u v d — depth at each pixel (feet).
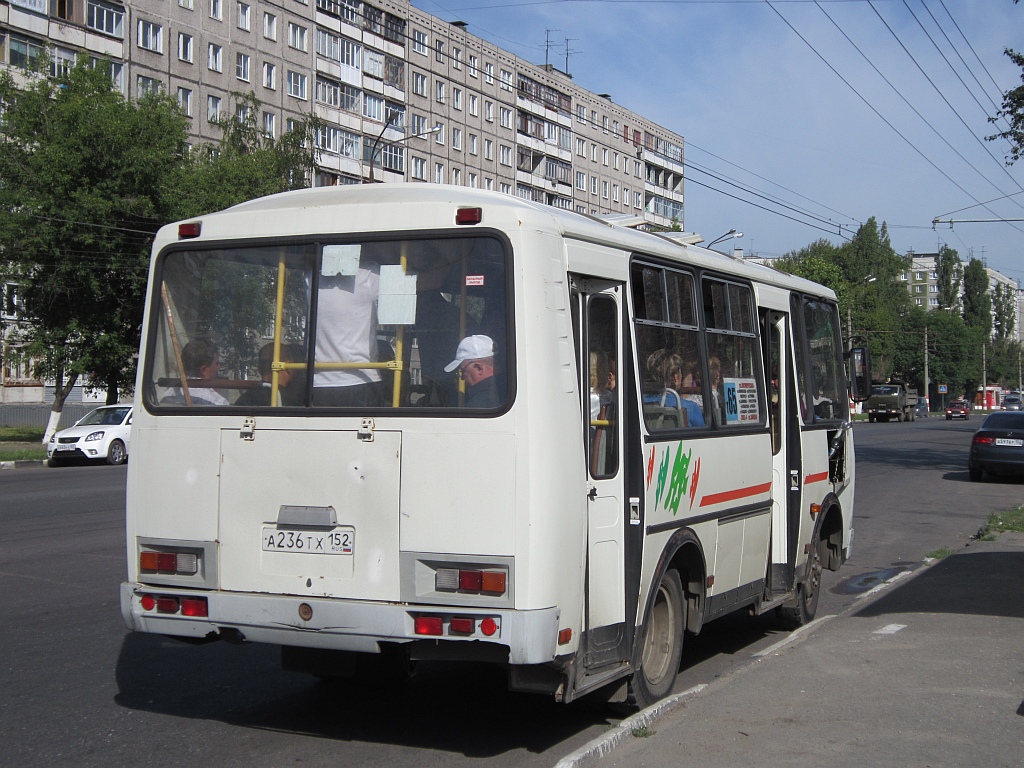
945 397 384.47
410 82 208.13
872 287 308.60
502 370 16.06
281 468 16.98
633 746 16.89
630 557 18.57
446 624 15.71
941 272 435.12
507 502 15.71
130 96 154.81
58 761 16.90
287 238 17.65
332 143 188.34
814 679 21.18
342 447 16.61
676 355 21.12
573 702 20.33
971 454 75.41
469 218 16.51
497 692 21.61
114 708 19.99
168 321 18.38
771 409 26.94
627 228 21.08
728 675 21.63
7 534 42.11
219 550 17.29
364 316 17.02
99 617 27.55
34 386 184.96
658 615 20.43
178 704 20.39
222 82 169.07
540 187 246.06
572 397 16.51
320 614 16.38
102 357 112.37
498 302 16.25
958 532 49.96
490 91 230.68
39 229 104.99
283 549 16.87
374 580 16.29
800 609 28.27
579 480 16.44
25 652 24.03
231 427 17.38
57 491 60.70
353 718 19.65
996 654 23.41
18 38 139.23
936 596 31.19
